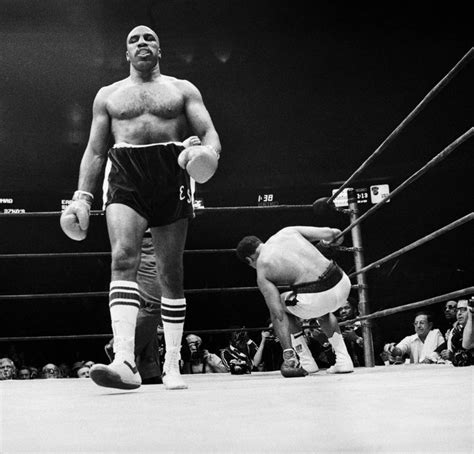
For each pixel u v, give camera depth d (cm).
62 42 1261
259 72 1315
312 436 101
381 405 148
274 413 140
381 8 1238
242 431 111
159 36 1267
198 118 293
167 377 284
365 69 1299
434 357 654
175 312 291
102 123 293
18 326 1302
